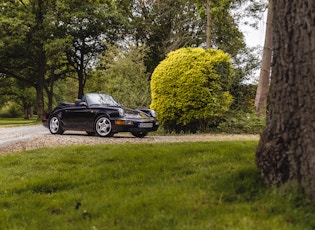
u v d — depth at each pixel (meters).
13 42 29.73
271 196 3.42
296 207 3.19
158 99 13.40
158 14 31.77
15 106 63.06
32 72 36.00
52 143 9.05
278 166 3.58
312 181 3.28
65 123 11.63
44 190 4.75
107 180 4.82
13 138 11.59
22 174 5.64
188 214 3.21
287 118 3.54
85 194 4.25
